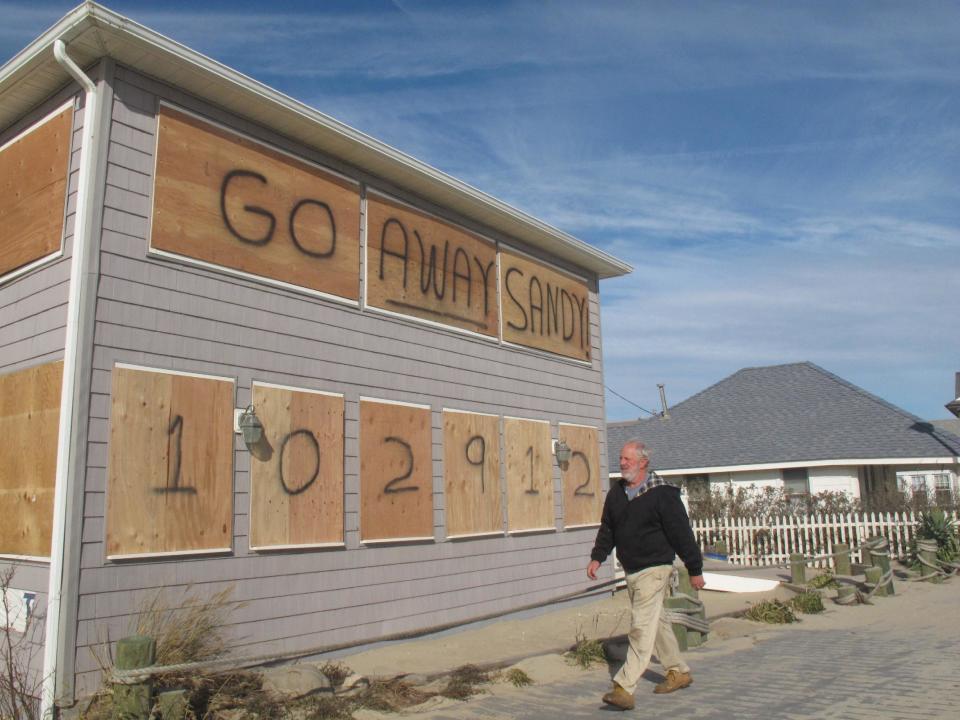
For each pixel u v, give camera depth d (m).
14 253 7.85
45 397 7.11
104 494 6.83
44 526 6.84
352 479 9.17
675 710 6.07
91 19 6.91
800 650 8.44
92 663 6.54
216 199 8.17
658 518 6.37
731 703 6.17
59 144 7.62
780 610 10.76
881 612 11.27
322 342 9.09
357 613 8.98
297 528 8.39
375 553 9.34
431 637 9.88
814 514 18.23
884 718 5.51
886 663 7.48
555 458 12.91
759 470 22.19
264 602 8.00
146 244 7.47
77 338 6.82
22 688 6.36
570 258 14.01
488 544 11.16
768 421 24.38
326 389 9.04
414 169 10.15
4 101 8.02
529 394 12.52
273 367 8.47
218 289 8.04
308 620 8.41
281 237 8.80
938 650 8.09
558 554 12.54
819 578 13.76
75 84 7.65
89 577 6.62
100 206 7.14
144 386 7.24
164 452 7.30
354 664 8.27
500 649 9.23
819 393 25.31
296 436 8.55
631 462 6.56
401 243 10.45
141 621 6.90
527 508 11.99
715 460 22.59
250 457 8.05
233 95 8.22
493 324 11.96
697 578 6.24
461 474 10.83
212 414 7.77
